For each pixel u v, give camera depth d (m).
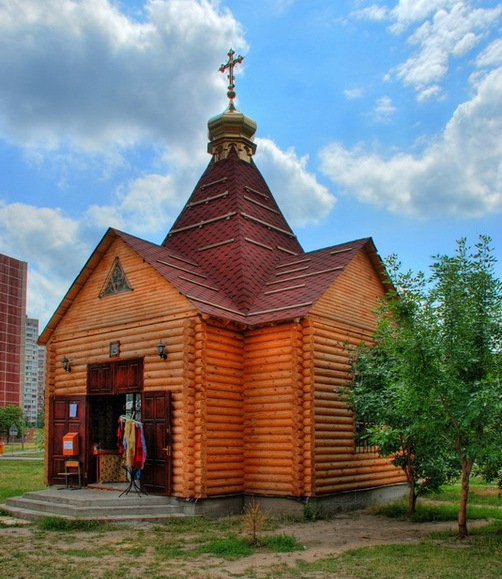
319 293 16.59
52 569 9.59
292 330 15.98
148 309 16.81
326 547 11.42
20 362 95.00
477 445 11.62
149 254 17.47
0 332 92.25
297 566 9.84
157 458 15.45
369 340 18.48
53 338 19.64
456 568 9.57
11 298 94.81
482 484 22.73
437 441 12.91
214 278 18.77
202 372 15.31
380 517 15.36
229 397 16.08
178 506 14.80
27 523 13.88
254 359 16.58
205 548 11.01
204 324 15.63
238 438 16.17
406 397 12.03
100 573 9.35
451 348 12.04
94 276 18.70
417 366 11.89
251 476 16.00
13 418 83.69
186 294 15.88
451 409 11.88
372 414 15.53
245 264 18.73
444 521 14.70
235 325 16.41
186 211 22.69
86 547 11.27
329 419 16.14
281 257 20.94
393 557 10.34
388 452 15.48
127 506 14.57
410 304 12.91
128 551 10.91
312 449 15.28
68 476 17.80
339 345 17.05
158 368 16.12
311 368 15.72
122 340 17.28
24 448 64.12
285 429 15.66
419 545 11.34
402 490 19.47
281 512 15.34
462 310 12.23
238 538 12.07
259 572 9.44
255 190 22.53
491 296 12.48
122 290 17.72
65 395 18.38
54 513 14.67
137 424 15.60
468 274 12.69
